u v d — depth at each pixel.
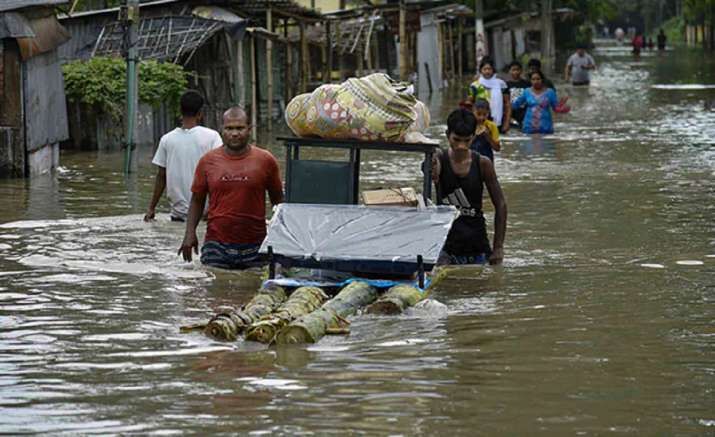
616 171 38.00
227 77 60.78
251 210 22.52
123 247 24.34
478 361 15.55
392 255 19.59
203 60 58.16
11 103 36.59
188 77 56.41
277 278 20.23
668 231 26.25
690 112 67.00
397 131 21.08
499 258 22.53
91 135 46.97
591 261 22.75
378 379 14.70
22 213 29.38
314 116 21.06
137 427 12.97
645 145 47.25
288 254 19.69
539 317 18.12
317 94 21.20
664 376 14.91
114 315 18.34
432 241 20.02
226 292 20.20
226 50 60.66
